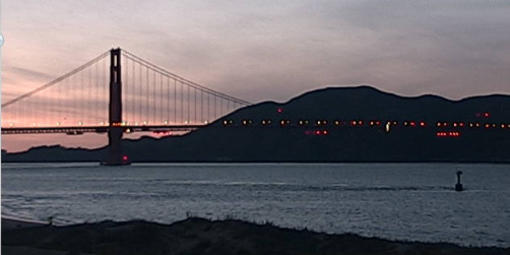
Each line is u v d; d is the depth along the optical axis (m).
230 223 21.08
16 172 178.25
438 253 17.47
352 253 17.48
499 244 27.09
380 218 41.72
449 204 56.69
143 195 70.75
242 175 142.00
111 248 18.08
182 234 20.09
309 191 80.06
